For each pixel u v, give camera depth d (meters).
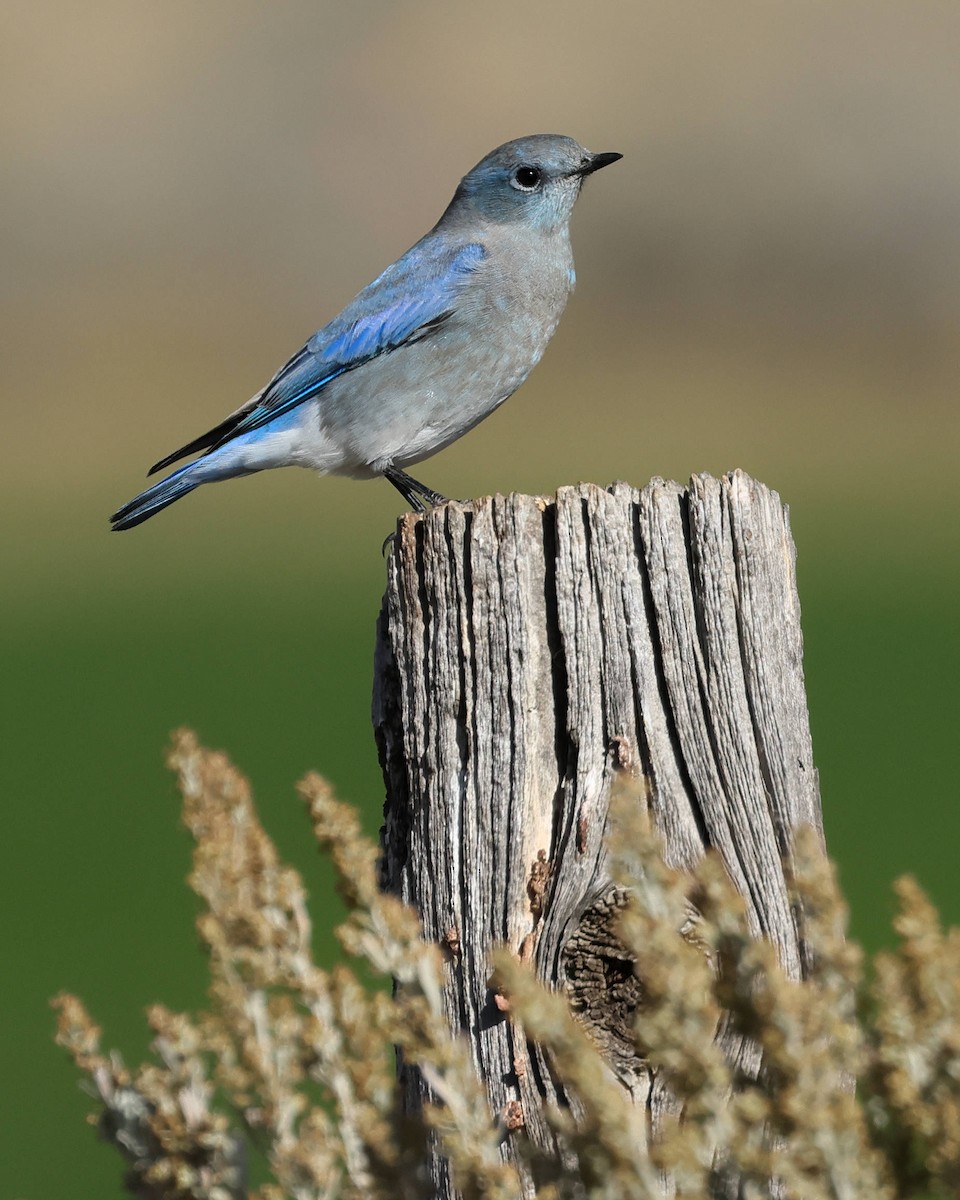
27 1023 17.11
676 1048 6.12
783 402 47.81
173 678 29.36
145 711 27.28
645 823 6.40
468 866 8.15
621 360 50.56
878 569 34.62
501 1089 7.76
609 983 7.77
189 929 19.14
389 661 8.73
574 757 8.12
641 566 8.20
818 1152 6.00
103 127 56.34
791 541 8.54
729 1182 6.40
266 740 24.83
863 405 47.66
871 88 56.78
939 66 57.06
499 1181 6.49
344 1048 6.93
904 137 55.47
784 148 55.81
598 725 8.12
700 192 55.06
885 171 54.78
